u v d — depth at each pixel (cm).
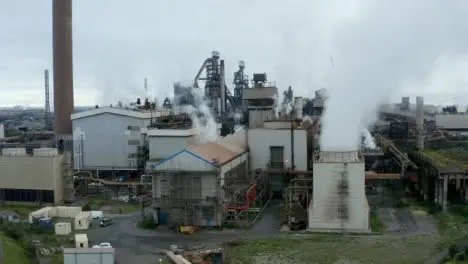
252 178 5912
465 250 3659
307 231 4669
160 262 3816
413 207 5584
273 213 5462
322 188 4662
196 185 4938
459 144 7881
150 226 5009
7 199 6469
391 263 3631
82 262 3644
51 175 6319
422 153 6650
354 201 4612
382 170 7131
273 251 4034
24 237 4581
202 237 4575
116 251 4200
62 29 9288
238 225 4928
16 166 6419
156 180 5075
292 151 6303
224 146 5894
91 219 5372
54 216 5572
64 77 9381
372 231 4600
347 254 3894
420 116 7612
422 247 4025
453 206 5347
